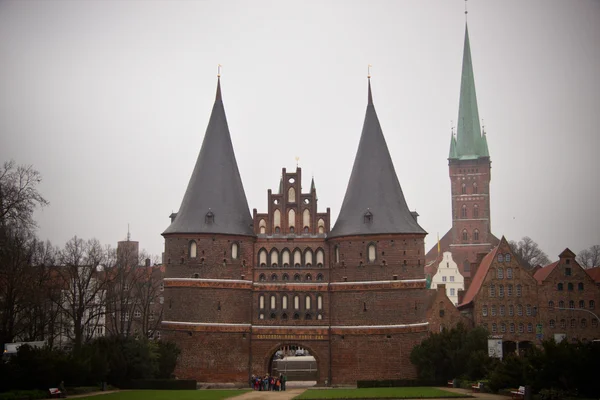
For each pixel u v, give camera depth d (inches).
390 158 3262.8
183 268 3043.8
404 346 3011.8
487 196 6801.2
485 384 2373.3
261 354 3110.2
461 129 6894.7
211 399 2069.4
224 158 3225.9
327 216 3221.0
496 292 3914.9
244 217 3184.1
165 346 2903.5
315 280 3164.4
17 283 2837.1
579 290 3900.1
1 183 2642.7
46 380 2213.3
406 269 3061.0
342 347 3063.5
